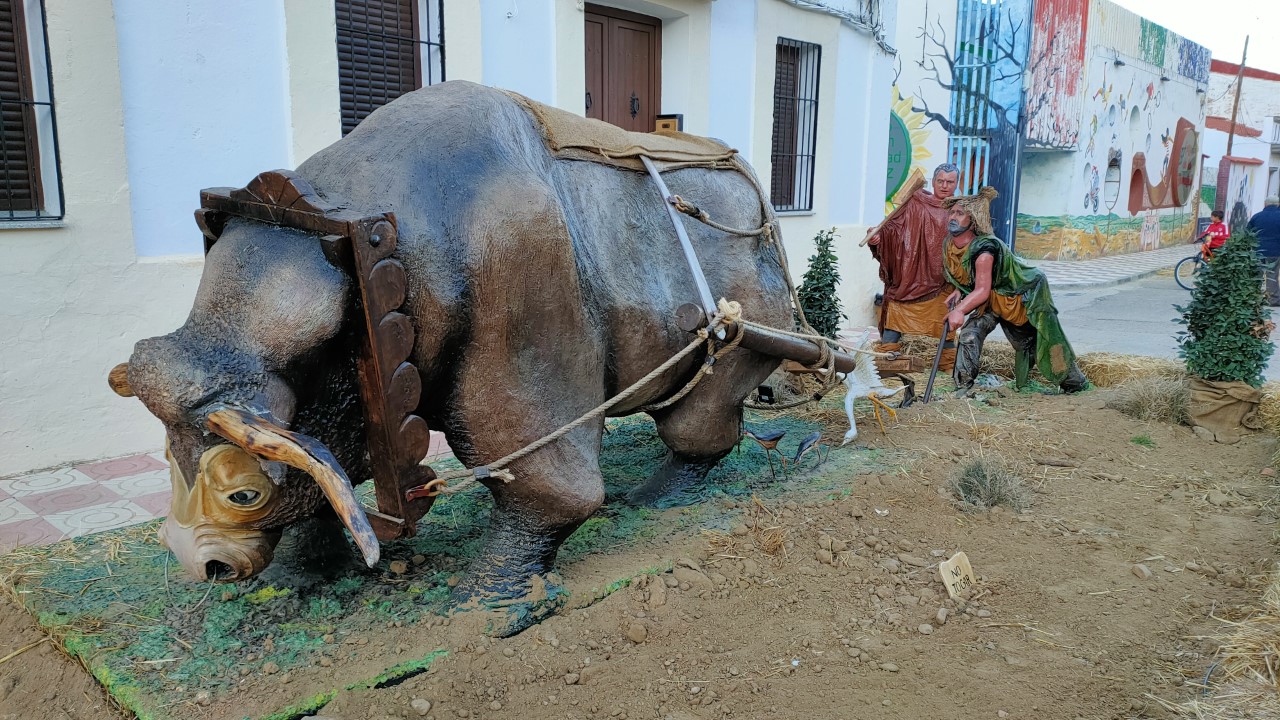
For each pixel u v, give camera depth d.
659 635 3.48
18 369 5.15
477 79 6.95
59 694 3.02
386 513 3.05
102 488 5.02
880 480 5.07
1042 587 4.07
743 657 3.41
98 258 5.36
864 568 4.14
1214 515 5.01
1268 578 4.16
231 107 5.82
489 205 3.04
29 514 4.62
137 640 3.13
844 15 10.35
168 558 3.78
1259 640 3.47
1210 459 6.00
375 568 3.68
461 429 3.20
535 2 7.27
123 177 5.39
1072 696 3.25
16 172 5.16
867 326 11.38
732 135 9.29
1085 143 20.20
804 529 4.43
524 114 3.55
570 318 3.29
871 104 11.16
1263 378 6.62
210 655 3.05
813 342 4.73
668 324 3.82
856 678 3.31
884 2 11.10
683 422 4.38
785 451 5.60
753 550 4.19
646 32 8.60
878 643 3.56
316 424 2.93
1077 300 14.66
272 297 2.70
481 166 3.12
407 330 2.83
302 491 2.87
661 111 8.88
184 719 2.74
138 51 5.38
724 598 3.79
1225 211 28.22
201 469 2.69
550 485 3.33
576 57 7.71
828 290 7.39
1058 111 18.73
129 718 2.87
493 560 3.47
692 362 4.09
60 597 3.43
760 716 3.07
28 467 5.26
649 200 3.91
